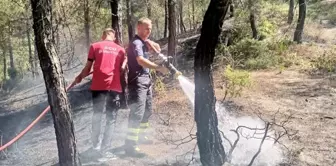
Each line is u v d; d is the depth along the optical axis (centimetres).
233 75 917
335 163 470
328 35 1867
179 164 471
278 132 589
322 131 602
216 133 412
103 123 655
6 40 1812
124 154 518
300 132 595
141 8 2169
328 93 870
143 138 566
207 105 403
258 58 1255
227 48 1273
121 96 542
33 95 1692
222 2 373
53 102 396
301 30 1551
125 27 2308
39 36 381
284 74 1120
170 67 507
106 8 1380
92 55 510
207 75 399
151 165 472
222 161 416
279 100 819
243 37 1439
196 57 401
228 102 791
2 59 3094
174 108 780
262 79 1052
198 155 504
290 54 1338
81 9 1161
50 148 612
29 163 531
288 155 494
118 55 515
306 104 782
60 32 1184
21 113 1217
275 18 1862
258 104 782
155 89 938
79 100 1158
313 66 1197
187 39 1939
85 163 485
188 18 2864
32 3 377
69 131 404
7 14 1476
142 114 518
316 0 2269
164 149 535
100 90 505
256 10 1441
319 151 512
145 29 511
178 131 627
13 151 613
